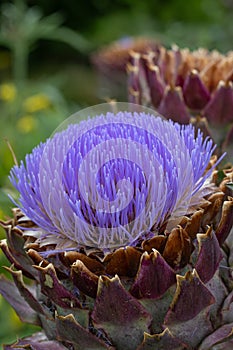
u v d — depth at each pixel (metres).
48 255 0.41
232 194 0.42
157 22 1.30
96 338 0.40
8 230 0.43
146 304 0.40
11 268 0.43
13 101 0.81
